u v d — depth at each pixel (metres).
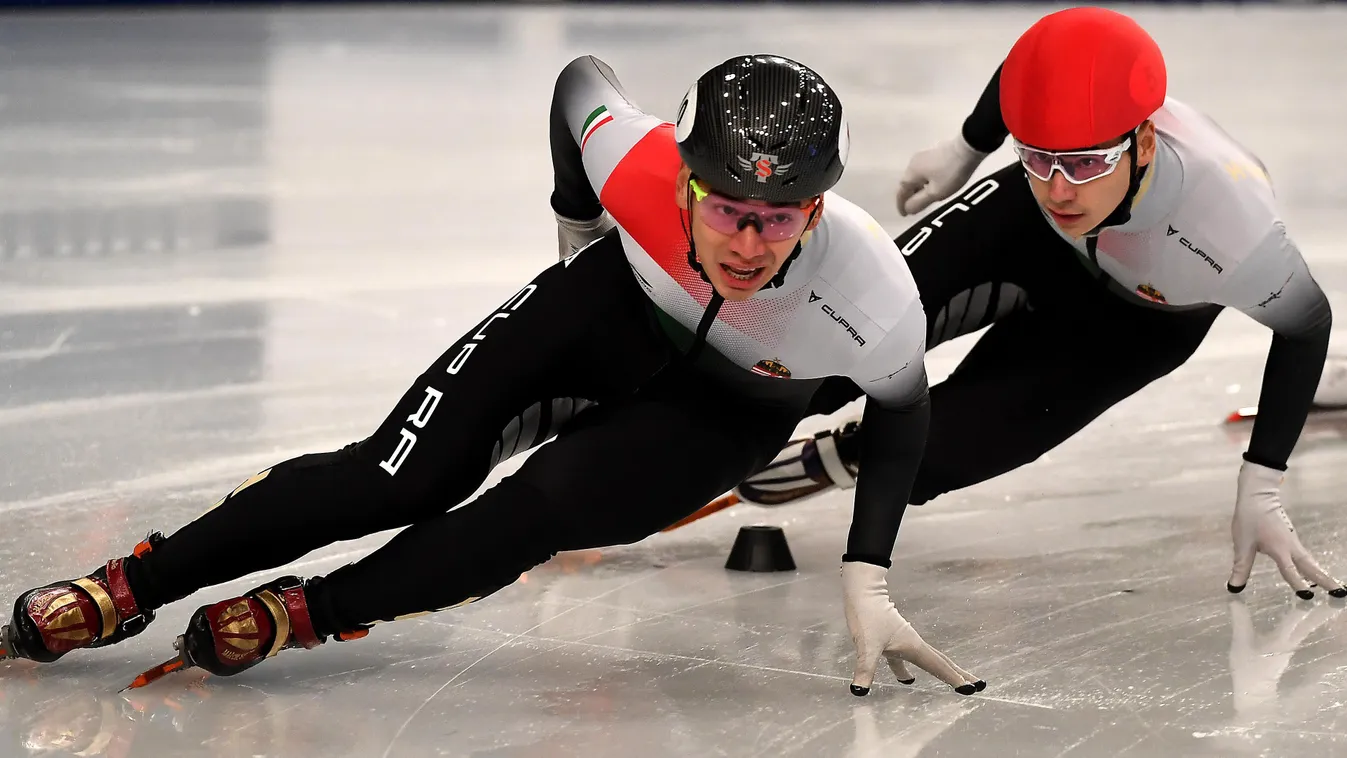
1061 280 8.23
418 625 7.29
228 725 6.02
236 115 28.12
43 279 14.89
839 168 5.38
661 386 6.76
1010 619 7.55
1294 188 21.62
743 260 5.46
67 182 20.69
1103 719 6.22
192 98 30.06
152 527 8.43
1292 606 7.71
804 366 6.39
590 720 6.15
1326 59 41.97
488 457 6.51
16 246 16.44
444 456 6.29
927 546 8.82
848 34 48.47
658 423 6.47
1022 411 8.05
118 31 43.91
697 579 8.16
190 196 19.94
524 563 6.25
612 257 6.90
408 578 6.18
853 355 6.19
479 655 6.91
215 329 13.12
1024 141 6.52
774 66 5.38
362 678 6.58
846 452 8.31
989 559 8.57
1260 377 12.50
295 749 5.80
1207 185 6.98
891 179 21.52
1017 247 8.27
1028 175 6.68
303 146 24.95
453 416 6.34
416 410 6.36
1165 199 6.99
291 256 16.34
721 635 7.24
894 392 6.38
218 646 6.14
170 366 11.89
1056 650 7.08
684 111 5.41
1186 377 12.53
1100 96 6.27
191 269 15.57
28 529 8.34
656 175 6.25
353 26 48.53
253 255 16.34
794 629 7.35
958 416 8.00
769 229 5.36
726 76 5.32
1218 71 38.09
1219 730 6.10
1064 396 8.12
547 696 6.41
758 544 8.33
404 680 6.57
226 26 46.84
